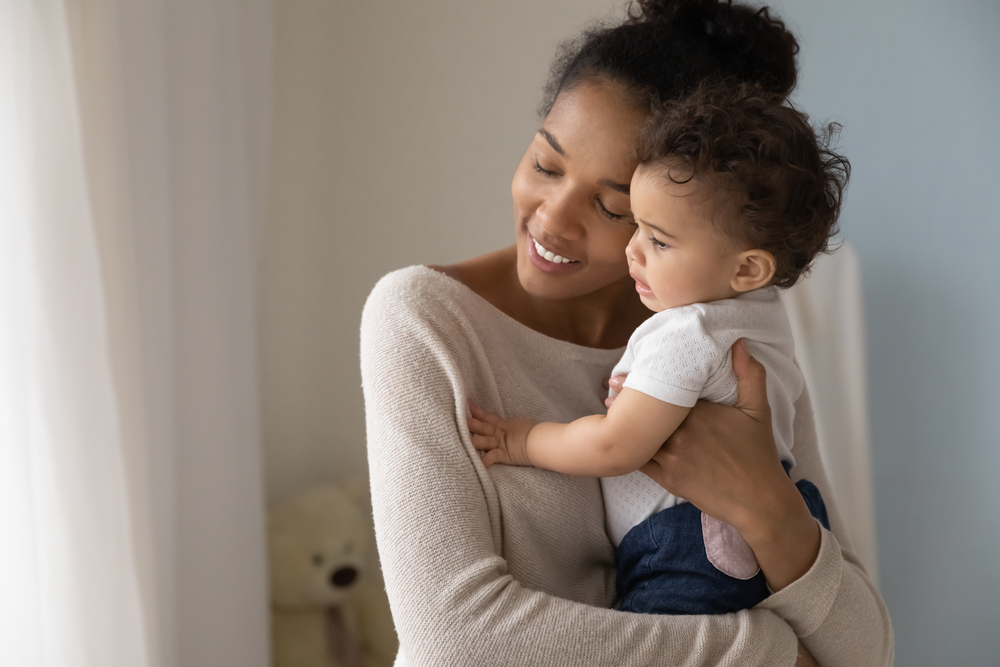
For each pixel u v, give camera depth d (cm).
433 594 75
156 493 154
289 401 228
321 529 194
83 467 136
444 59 218
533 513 88
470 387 91
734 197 77
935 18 178
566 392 101
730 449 82
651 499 89
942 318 184
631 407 81
